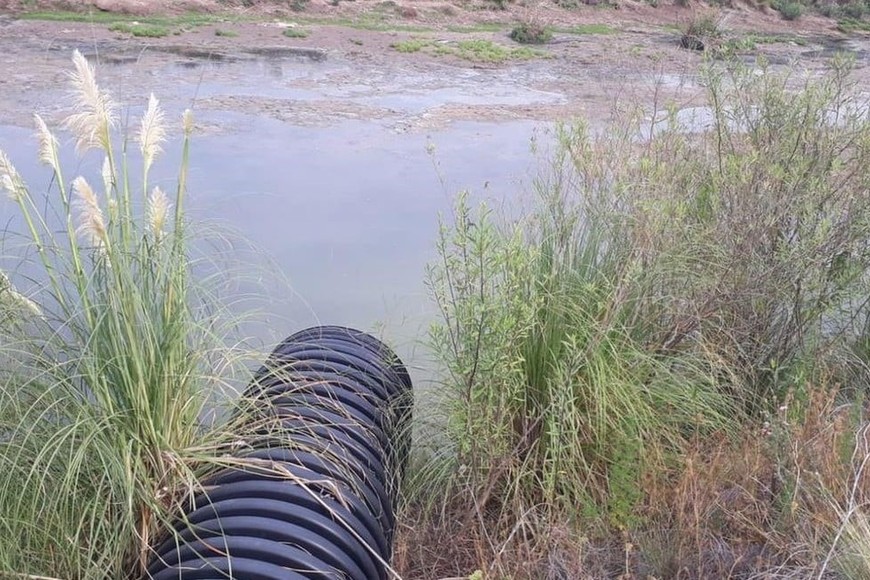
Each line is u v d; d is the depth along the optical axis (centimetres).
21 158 1089
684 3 3644
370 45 2431
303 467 374
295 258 891
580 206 543
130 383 365
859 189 576
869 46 3334
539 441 482
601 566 404
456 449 466
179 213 406
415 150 1346
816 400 488
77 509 361
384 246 940
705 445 503
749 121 632
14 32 2122
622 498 437
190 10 2642
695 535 408
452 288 472
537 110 1686
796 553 395
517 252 452
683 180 607
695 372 531
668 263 536
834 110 658
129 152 1125
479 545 414
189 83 1705
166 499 373
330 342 517
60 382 364
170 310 384
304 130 1421
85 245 399
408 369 590
